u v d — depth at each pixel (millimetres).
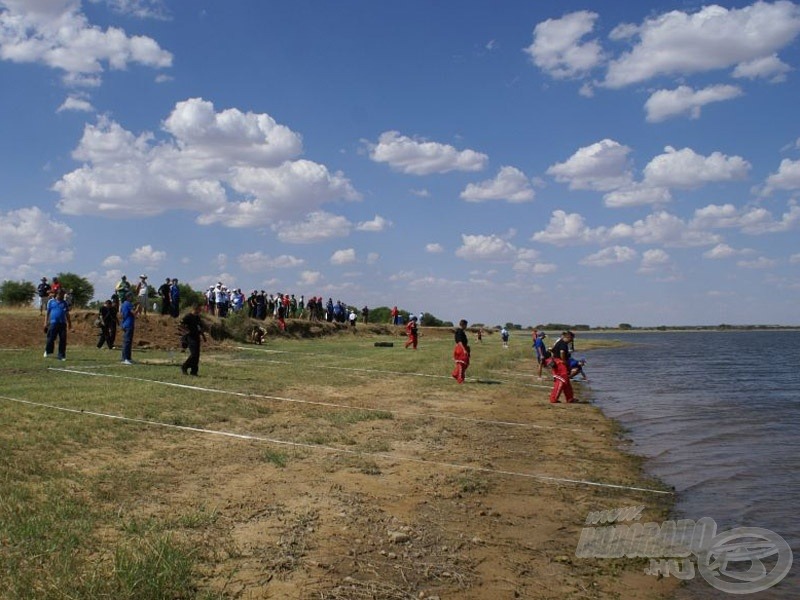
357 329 57281
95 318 29703
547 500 9859
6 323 27234
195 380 18188
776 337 179875
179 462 9945
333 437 12664
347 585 6230
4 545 6188
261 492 8836
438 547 7508
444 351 40250
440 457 12023
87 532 6734
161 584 5621
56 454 9586
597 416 18953
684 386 29781
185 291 50562
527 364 37469
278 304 44406
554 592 6664
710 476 11836
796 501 10211
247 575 6215
